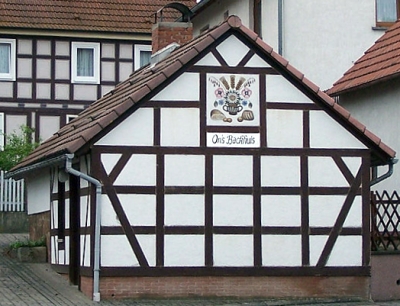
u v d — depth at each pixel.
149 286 18.31
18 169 23.08
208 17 33.72
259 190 18.78
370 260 19.09
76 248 19.98
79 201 19.52
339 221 19.00
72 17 40.34
